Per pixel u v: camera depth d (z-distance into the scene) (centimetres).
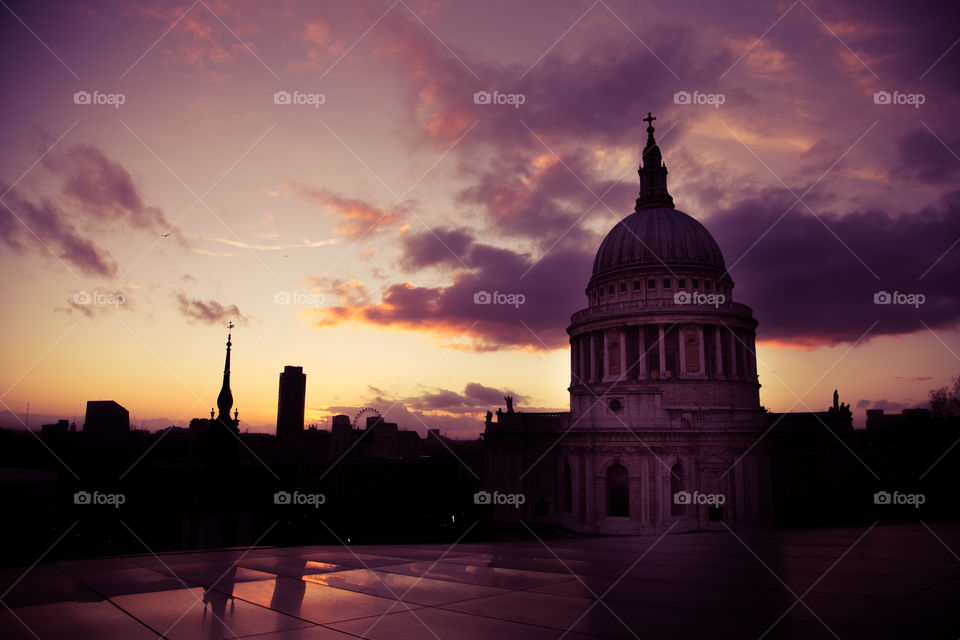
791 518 8531
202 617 1274
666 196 11962
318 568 1905
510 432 9144
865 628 1123
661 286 10300
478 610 1319
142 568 1898
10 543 1947
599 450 8325
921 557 1959
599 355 10456
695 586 1553
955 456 8869
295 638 1114
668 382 9581
